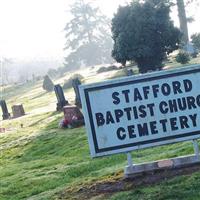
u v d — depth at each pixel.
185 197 9.84
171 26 42.84
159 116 11.98
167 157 15.13
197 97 11.95
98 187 11.84
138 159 16.23
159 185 10.83
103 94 12.00
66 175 17.30
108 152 11.95
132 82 11.99
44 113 42.91
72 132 29.03
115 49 43.56
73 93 57.50
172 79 11.98
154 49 42.75
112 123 11.98
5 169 23.25
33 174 19.25
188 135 11.92
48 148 27.03
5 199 16.23
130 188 11.16
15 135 34.03
